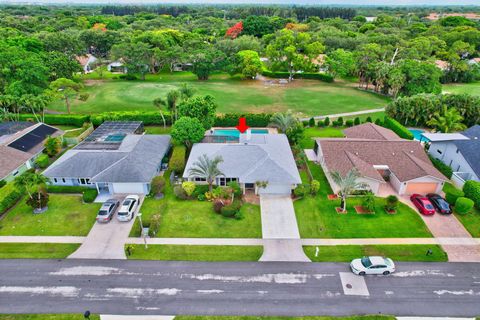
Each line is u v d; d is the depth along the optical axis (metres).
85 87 87.50
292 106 74.81
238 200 37.66
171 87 87.81
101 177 39.44
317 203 38.59
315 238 32.94
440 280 28.02
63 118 61.00
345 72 94.38
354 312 25.14
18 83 65.69
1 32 109.06
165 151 47.59
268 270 29.03
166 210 37.22
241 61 98.94
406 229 34.12
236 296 26.47
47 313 25.11
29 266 29.48
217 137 51.97
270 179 39.09
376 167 42.88
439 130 56.22
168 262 29.94
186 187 38.94
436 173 40.44
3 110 59.75
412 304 25.80
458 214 36.50
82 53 109.06
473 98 58.44
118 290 27.06
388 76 79.38
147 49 98.75
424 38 117.44
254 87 92.19
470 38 126.06
